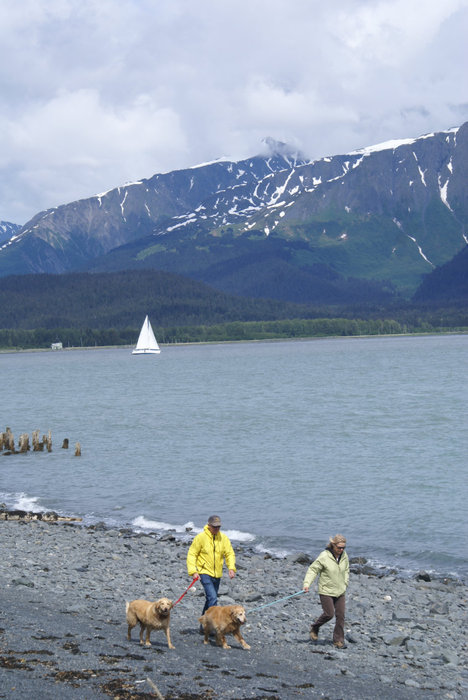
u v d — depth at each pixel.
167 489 41.22
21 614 16.98
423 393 99.94
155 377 153.00
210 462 49.84
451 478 42.84
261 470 46.50
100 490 41.38
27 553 26.69
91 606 18.72
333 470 46.12
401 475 44.06
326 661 14.93
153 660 13.71
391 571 25.98
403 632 17.80
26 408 92.38
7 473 47.50
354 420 72.00
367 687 13.30
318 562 16.28
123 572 23.94
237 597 20.86
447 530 31.64
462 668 14.98
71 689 11.64
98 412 84.94
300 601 20.95
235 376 148.38
